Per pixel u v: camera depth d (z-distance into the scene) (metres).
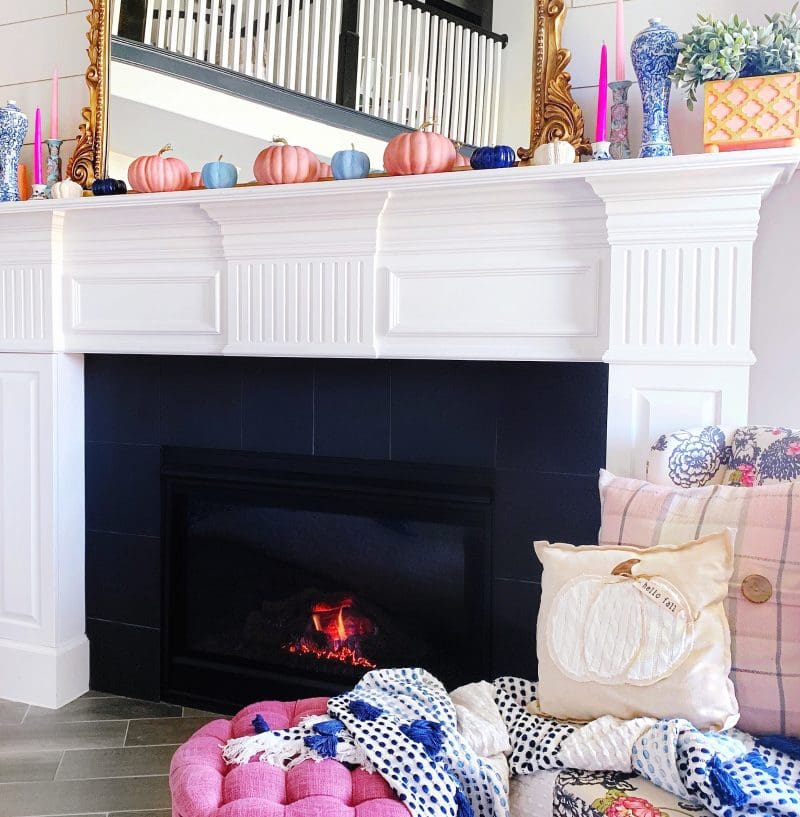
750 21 1.99
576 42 2.13
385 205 2.02
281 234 2.15
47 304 2.48
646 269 1.82
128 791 2.07
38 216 2.41
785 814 1.16
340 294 2.11
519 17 2.09
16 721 2.45
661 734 1.29
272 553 2.48
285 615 2.49
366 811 1.27
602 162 1.77
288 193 2.05
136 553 2.60
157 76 2.42
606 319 1.89
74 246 2.46
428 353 2.06
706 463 1.67
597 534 2.10
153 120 2.43
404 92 2.17
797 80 1.72
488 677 2.22
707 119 1.78
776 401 2.04
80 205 2.31
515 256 1.97
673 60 1.85
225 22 2.33
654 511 1.55
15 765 2.19
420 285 2.05
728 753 1.25
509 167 1.94
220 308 2.27
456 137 2.14
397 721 1.49
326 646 2.45
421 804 1.31
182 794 1.32
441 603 2.30
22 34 2.74
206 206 2.17
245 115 2.32
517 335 1.97
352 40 2.21
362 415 2.31
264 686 2.47
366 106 2.20
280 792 1.33
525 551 2.17
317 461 2.38
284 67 2.27
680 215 1.78
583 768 1.37
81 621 2.66
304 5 2.24
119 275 2.39
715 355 1.78
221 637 2.56
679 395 1.82
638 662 1.39
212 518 2.54
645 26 2.07
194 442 2.50
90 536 2.65
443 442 2.23
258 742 1.45
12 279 2.52
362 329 2.10
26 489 2.57
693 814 1.21
